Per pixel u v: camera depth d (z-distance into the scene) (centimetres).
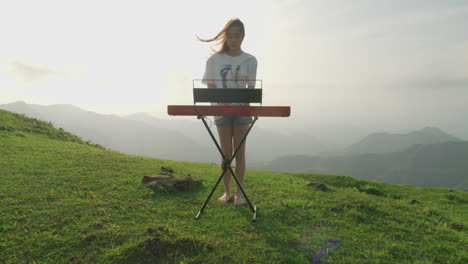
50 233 270
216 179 578
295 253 267
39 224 287
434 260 280
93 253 241
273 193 476
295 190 507
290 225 338
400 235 334
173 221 322
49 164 522
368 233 331
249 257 251
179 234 272
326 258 264
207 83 376
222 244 270
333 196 471
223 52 369
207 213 356
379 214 398
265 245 278
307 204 415
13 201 334
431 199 963
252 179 608
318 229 332
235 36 351
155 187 438
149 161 723
